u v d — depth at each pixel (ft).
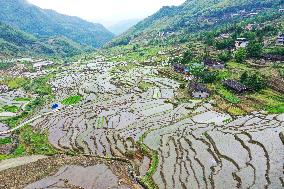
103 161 232.73
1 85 531.91
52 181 210.38
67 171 221.46
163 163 216.95
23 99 442.91
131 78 485.97
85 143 268.62
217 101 327.88
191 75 431.02
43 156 254.27
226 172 194.80
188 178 194.70
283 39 455.22
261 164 197.57
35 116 360.28
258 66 392.27
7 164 244.42
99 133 285.64
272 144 219.82
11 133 313.12
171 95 374.02
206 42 594.65
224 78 376.68
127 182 204.13
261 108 292.61
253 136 233.76
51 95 456.45
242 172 191.01
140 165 222.89
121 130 285.84
